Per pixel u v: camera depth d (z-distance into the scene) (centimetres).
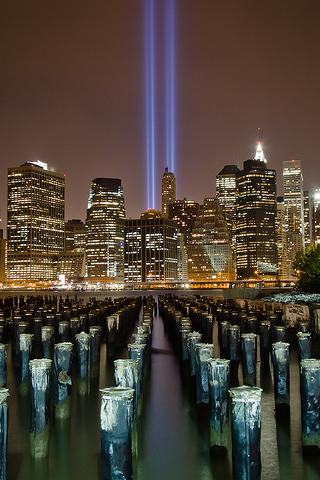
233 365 2389
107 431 927
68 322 2833
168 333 4050
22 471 1177
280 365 1627
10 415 1625
